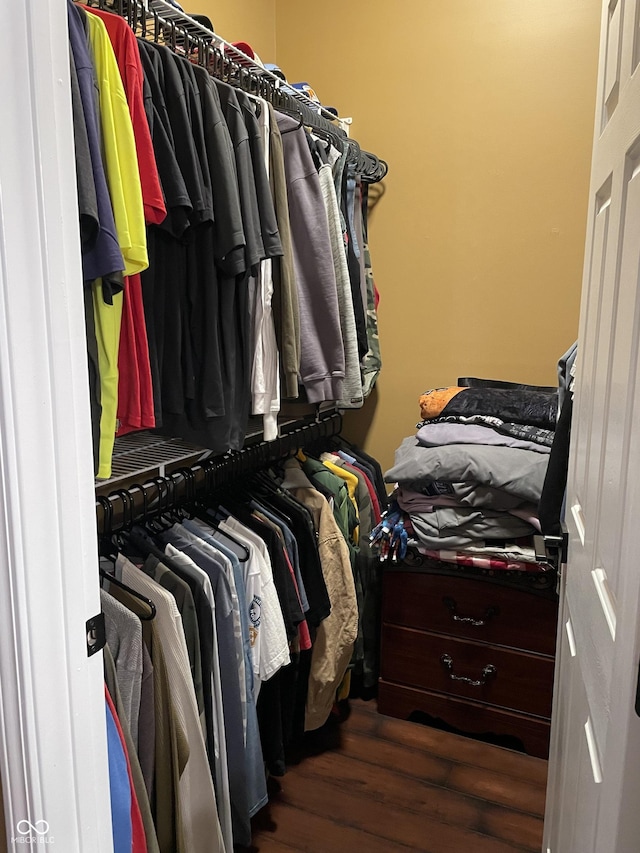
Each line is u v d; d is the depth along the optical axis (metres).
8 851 0.76
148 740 1.20
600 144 1.07
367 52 2.44
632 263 0.73
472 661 2.03
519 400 2.04
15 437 0.68
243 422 1.51
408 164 2.45
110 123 1.05
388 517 2.12
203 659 1.37
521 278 2.35
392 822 1.73
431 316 2.50
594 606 0.90
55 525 0.73
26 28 0.65
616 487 0.77
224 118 1.36
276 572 1.65
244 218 1.38
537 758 1.98
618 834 0.66
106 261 1.01
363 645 2.24
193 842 1.33
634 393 0.67
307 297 1.73
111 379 1.14
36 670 0.72
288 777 1.89
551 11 2.16
